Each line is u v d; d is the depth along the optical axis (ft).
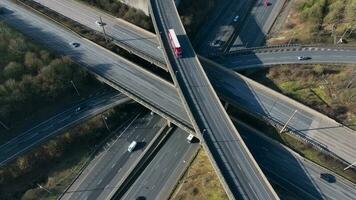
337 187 370.73
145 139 451.53
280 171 388.16
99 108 470.39
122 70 484.33
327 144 401.70
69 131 441.68
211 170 402.52
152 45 509.76
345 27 533.14
